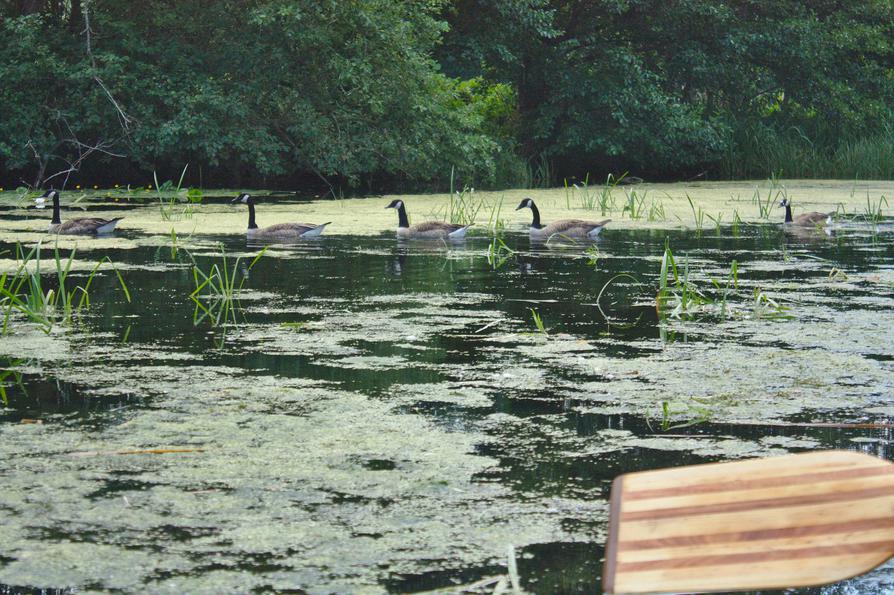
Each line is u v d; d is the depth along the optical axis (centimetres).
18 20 2205
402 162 2408
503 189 2577
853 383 596
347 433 502
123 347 691
